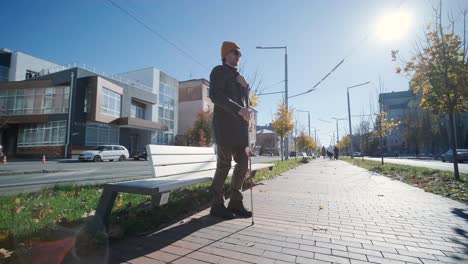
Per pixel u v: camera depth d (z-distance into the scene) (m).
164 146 3.79
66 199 4.12
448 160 26.88
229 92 3.37
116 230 2.59
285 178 8.46
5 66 36.66
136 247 2.37
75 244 2.27
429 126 50.22
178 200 3.93
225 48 3.56
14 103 29.27
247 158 3.49
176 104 43.50
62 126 27.00
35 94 28.86
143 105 37.62
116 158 25.83
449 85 7.86
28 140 29.27
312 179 8.19
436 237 2.71
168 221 3.21
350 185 6.72
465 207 4.10
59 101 27.84
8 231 2.43
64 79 27.75
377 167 13.60
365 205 4.22
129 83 36.03
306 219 3.37
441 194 5.30
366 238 2.66
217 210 3.45
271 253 2.27
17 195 4.61
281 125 20.52
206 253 2.25
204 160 5.09
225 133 3.31
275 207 4.05
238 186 3.54
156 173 3.43
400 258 2.18
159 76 39.56
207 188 5.06
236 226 3.04
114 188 2.64
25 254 2.04
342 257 2.19
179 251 2.29
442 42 7.88
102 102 28.48
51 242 2.28
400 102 72.75
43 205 3.51
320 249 2.37
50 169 14.26
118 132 32.19
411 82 9.11
